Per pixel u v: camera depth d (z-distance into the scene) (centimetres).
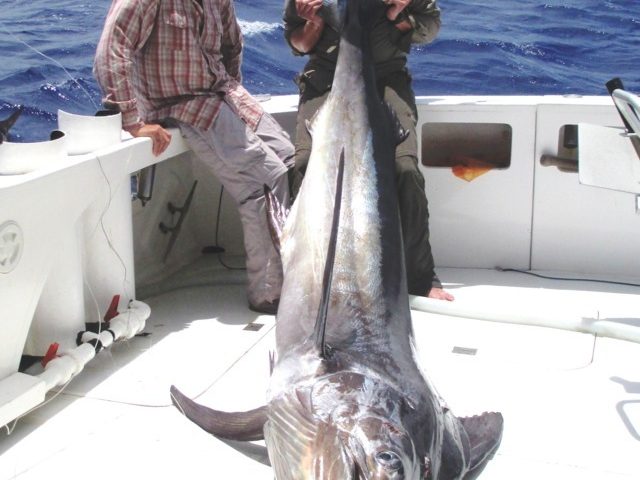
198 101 373
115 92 348
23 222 280
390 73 405
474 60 1004
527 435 281
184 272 425
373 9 332
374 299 254
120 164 329
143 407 295
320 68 405
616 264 416
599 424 287
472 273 421
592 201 411
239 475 258
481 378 317
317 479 188
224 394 304
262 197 372
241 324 364
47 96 800
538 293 395
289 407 211
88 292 337
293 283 262
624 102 292
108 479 256
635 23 1167
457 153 430
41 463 264
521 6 1250
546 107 406
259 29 1057
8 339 284
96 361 329
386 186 296
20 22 1055
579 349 339
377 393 211
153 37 370
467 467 229
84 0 1161
